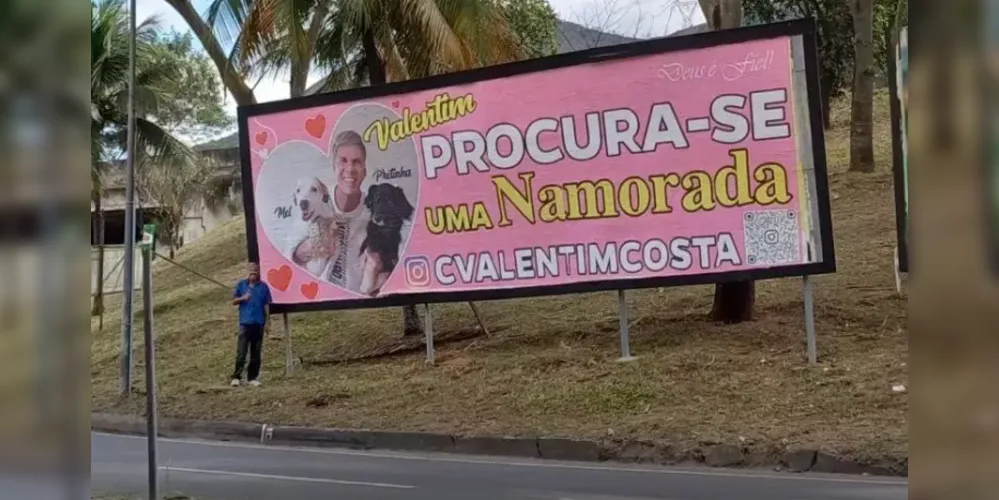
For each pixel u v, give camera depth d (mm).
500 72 14891
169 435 14109
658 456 10516
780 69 13172
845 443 9719
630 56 14000
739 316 14703
